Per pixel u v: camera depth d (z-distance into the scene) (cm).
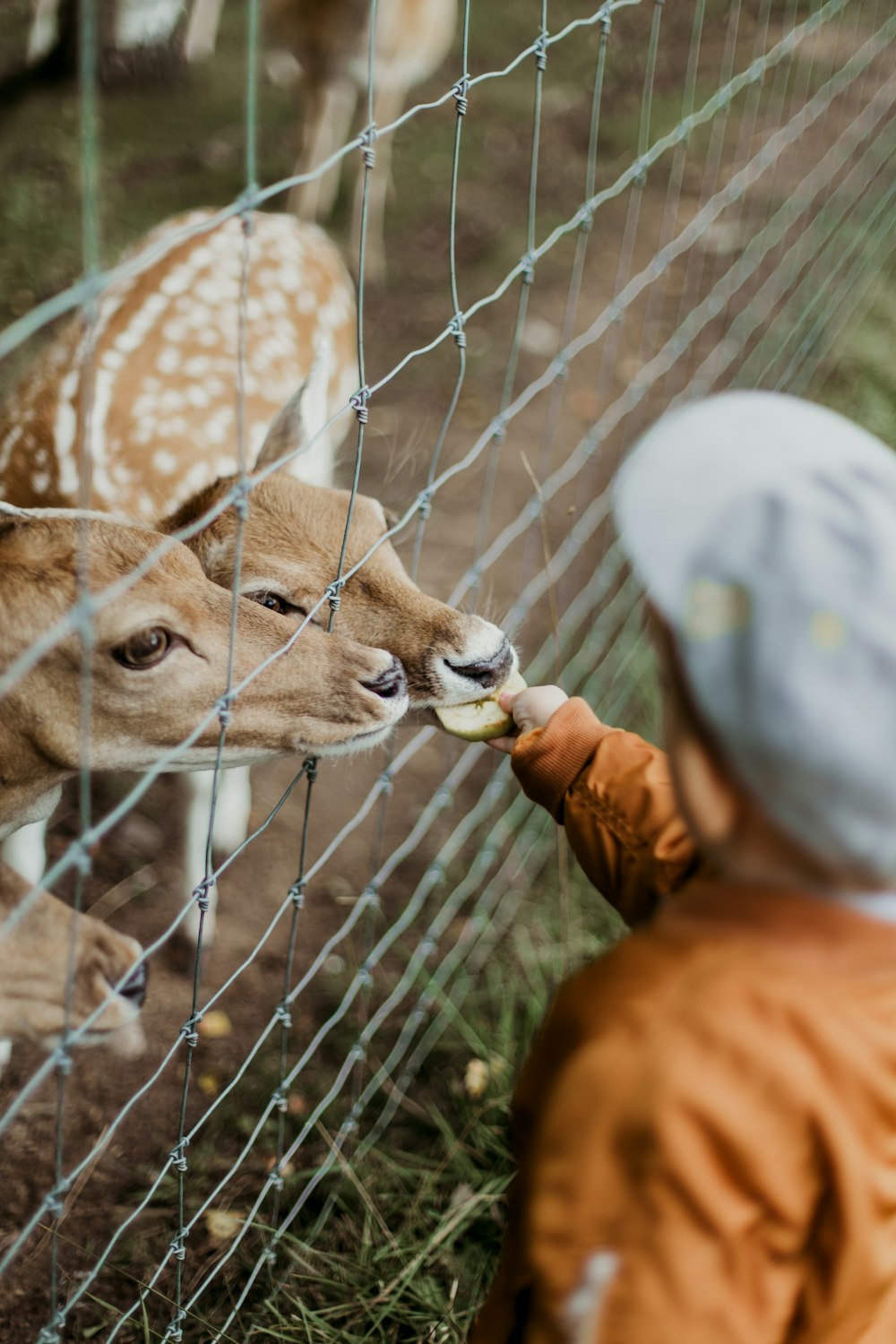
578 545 366
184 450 310
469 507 464
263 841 342
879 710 96
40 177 614
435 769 373
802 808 100
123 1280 244
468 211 653
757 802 103
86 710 132
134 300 349
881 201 622
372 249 596
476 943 319
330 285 403
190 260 368
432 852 345
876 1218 109
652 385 534
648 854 164
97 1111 275
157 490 300
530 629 411
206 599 205
